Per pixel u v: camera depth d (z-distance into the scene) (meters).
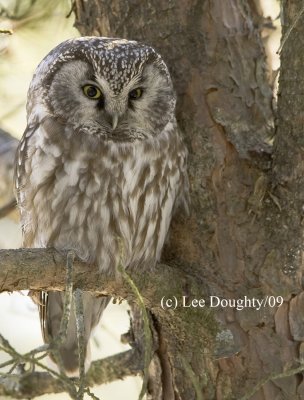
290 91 8.88
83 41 9.90
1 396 10.25
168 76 9.76
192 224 9.45
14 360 6.47
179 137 9.77
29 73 12.30
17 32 11.59
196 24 9.77
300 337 8.74
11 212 11.61
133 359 10.08
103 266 9.54
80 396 6.61
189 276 9.24
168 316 9.12
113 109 9.73
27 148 10.00
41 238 9.98
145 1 9.92
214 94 9.63
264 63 9.98
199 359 9.12
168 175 9.82
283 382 8.73
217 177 9.38
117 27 10.10
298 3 8.77
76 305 7.92
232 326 8.98
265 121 9.71
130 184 9.86
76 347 10.62
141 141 9.87
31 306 12.23
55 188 9.75
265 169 9.16
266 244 9.01
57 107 9.90
